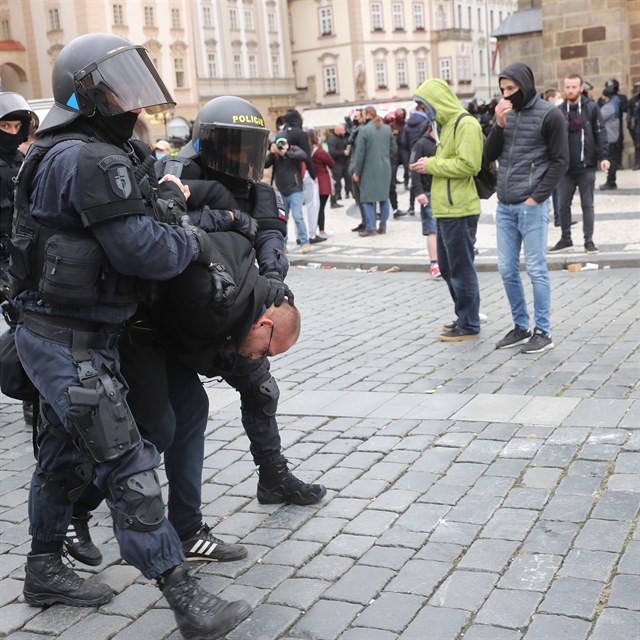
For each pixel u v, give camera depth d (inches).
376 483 176.2
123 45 121.0
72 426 119.3
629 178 764.6
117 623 133.6
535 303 266.2
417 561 144.2
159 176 146.8
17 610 139.1
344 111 1550.2
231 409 230.5
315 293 406.0
